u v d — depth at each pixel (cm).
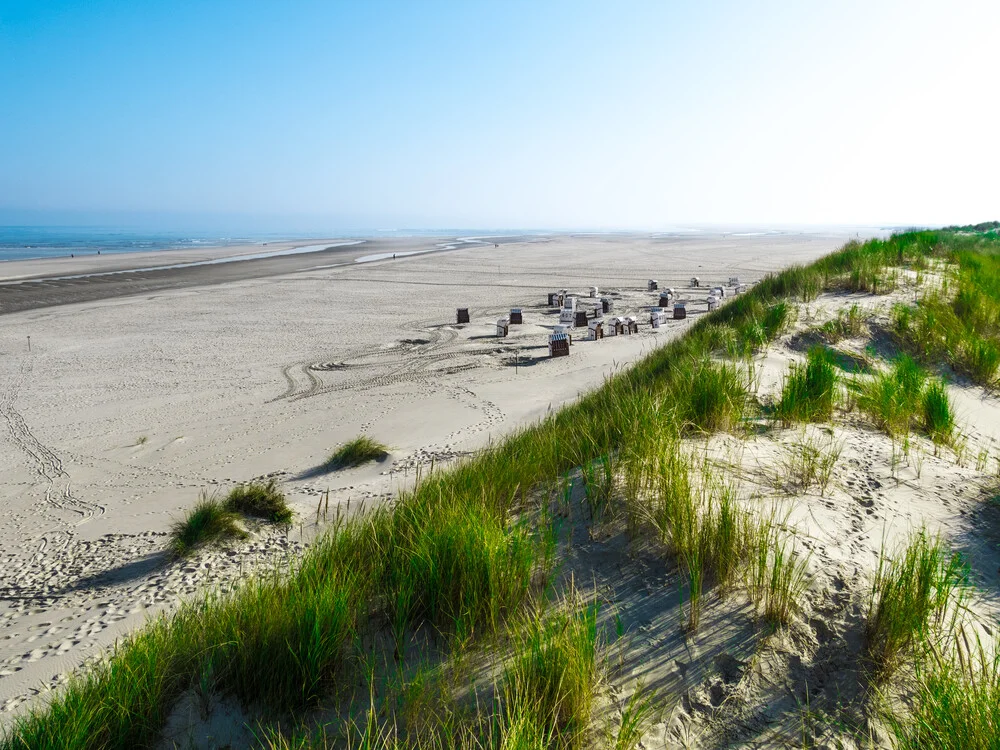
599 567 314
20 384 1366
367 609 300
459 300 2897
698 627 261
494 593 277
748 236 12650
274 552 533
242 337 1934
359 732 231
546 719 221
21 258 5978
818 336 842
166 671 269
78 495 750
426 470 736
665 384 642
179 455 888
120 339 1916
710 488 362
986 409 609
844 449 461
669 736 215
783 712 221
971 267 1213
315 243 10231
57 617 461
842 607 262
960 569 295
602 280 3828
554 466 458
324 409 1103
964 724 196
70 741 241
